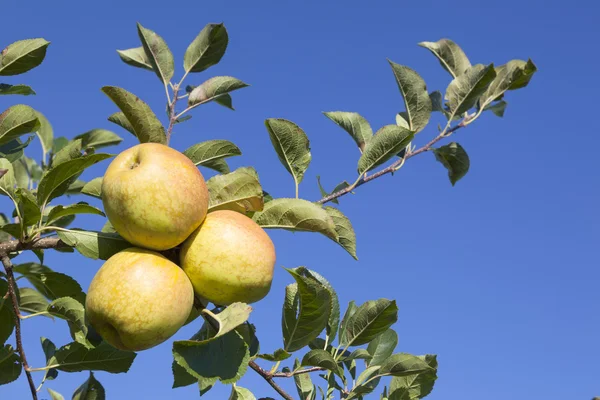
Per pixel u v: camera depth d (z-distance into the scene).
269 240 1.02
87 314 0.99
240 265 0.99
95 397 1.16
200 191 1.00
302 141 1.14
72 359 1.08
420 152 1.28
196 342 0.96
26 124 1.10
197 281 1.00
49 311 1.05
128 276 0.97
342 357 1.17
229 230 1.00
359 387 1.14
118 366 1.09
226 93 1.23
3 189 1.07
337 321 1.17
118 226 0.99
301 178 1.15
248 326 1.07
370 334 1.15
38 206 1.04
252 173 1.10
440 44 1.34
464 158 1.31
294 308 1.06
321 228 1.07
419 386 1.19
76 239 1.04
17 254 1.15
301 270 1.07
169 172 0.99
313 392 1.18
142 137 1.07
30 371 1.07
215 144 1.14
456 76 1.35
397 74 1.26
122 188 0.98
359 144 1.25
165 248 1.00
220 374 0.97
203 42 1.25
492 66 1.26
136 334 0.97
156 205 0.98
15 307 1.05
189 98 1.23
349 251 1.10
